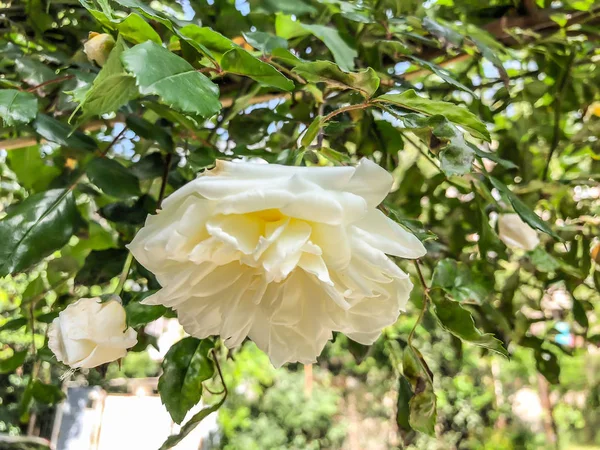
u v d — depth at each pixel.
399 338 0.30
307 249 0.13
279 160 0.17
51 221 0.20
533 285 0.37
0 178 0.43
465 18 0.32
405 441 0.23
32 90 0.21
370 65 0.27
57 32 0.30
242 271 0.16
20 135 0.30
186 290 0.15
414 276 0.31
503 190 0.21
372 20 0.25
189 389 0.21
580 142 0.36
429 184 0.34
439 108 0.17
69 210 0.20
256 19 0.29
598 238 0.33
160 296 0.15
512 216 0.28
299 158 0.16
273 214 0.14
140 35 0.17
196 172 0.19
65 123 0.24
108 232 0.36
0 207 0.44
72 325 0.17
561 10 0.30
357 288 0.15
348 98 0.26
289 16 0.26
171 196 0.13
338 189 0.14
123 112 0.25
